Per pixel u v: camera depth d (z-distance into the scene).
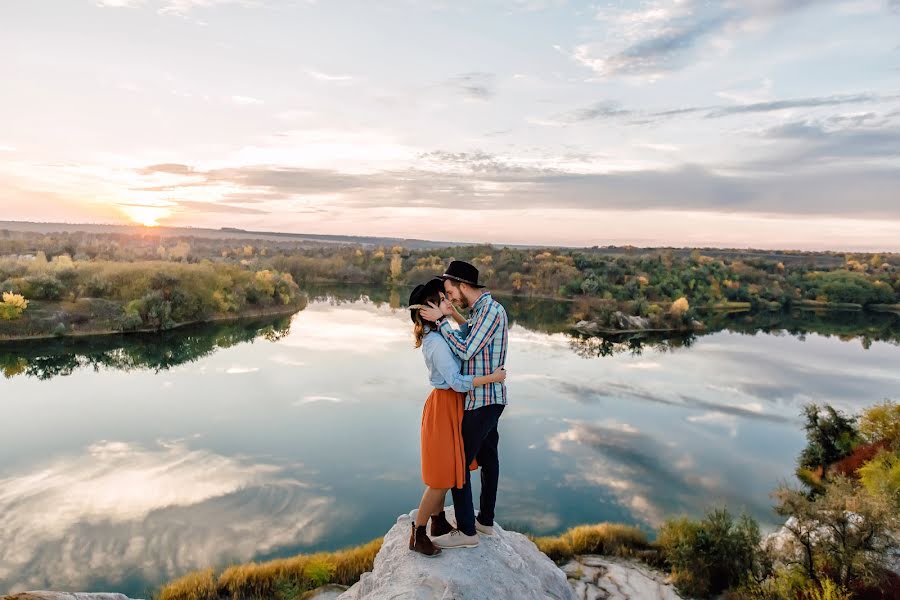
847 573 12.52
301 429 30.50
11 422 30.56
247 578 13.92
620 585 14.00
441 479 4.43
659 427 32.53
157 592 14.19
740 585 13.47
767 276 158.62
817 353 64.50
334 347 56.59
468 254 185.00
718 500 22.28
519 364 51.22
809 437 26.86
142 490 21.77
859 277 146.50
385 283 153.00
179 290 66.38
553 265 141.50
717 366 53.72
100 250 125.94
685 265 155.38
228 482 22.91
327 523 19.47
